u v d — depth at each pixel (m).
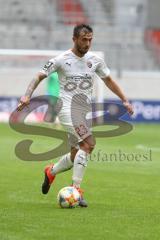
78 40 29.77
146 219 27.05
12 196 33.38
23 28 115.38
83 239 22.86
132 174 44.62
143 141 69.75
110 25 117.06
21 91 103.44
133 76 105.56
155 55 112.81
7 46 112.62
